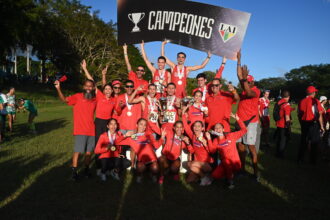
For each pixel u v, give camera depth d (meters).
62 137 10.59
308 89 7.60
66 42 45.53
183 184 5.75
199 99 6.79
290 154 8.88
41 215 4.05
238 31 7.63
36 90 37.62
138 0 8.05
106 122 6.60
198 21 7.82
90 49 48.12
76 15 47.28
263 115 10.27
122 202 4.63
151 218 4.05
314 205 4.66
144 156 5.83
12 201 4.52
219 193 5.23
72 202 4.58
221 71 7.79
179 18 7.93
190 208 4.45
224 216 4.18
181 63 8.22
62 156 7.58
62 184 5.44
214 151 5.77
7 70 40.69
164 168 6.04
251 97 6.16
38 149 8.30
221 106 6.47
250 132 6.22
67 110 24.44
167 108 7.02
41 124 14.55
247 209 4.46
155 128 6.98
